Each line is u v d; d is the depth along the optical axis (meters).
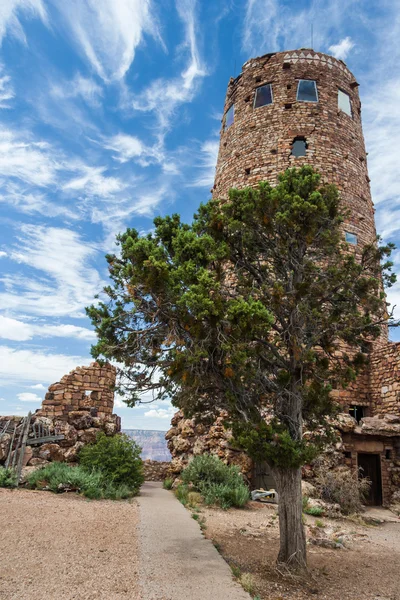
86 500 13.69
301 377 9.41
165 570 7.81
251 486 17.02
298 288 9.41
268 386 9.41
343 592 7.90
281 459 8.42
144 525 11.07
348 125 25.78
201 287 8.11
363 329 10.38
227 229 10.17
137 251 8.73
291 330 9.46
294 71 26.09
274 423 8.94
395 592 8.09
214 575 7.77
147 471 22.91
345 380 9.91
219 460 16.83
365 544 11.79
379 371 20.55
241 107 26.91
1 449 16.31
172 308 8.84
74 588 6.64
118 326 9.55
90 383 19.44
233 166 25.39
